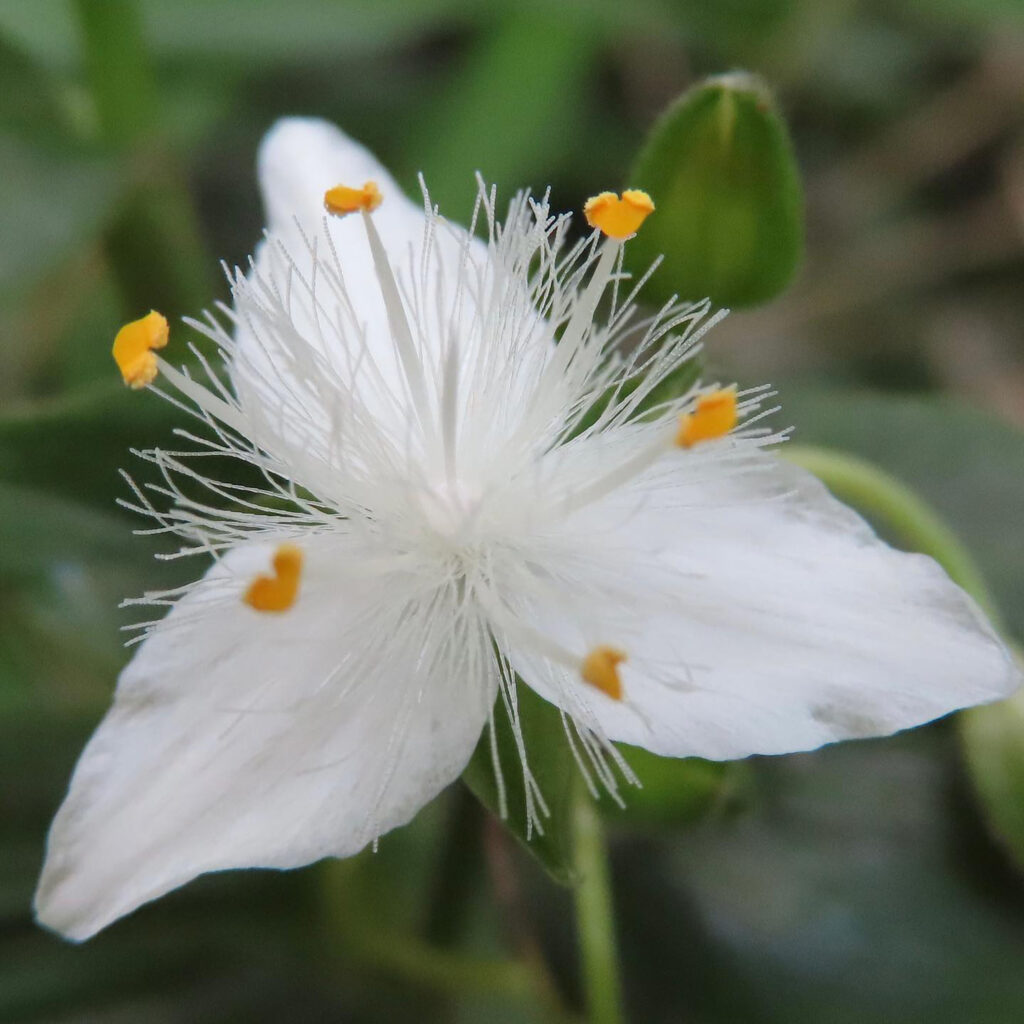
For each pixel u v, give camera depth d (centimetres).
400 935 10
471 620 9
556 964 10
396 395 10
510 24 12
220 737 9
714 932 10
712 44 12
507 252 10
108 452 10
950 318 13
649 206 9
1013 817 10
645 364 9
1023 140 13
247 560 9
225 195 13
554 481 9
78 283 11
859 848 10
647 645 9
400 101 13
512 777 9
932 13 12
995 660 9
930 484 11
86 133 10
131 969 10
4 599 11
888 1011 10
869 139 14
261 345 9
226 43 11
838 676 9
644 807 10
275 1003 11
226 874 10
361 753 9
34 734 10
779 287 10
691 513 9
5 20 11
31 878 10
